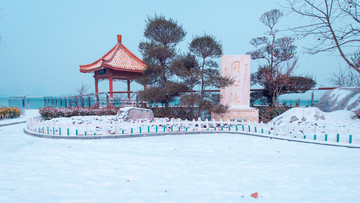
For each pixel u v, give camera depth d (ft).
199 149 22.65
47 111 46.57
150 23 45.16
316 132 29.17
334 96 42.34
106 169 16.19
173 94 45.70
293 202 10.77
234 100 44.06
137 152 21.35
